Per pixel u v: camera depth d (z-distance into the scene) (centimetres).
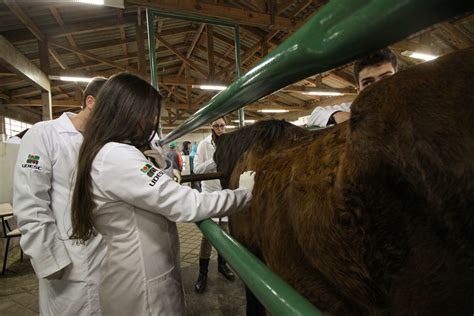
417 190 32
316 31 28
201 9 411
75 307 107
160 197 72
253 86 44
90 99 121
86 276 108
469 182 28
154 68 217
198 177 127
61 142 114
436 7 19
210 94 1087
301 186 55
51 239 102
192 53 896
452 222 31
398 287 39
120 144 78
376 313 45
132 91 81
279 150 92
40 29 499
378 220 38
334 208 43
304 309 33
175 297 88
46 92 491
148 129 90
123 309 80
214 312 187
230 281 229
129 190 73
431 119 30
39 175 105
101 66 749
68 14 494
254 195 87
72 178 111
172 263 89
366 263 41
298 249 63
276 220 70
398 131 32
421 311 40
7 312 209
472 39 584
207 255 213
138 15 553
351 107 38
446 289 37
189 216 72
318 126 138
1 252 319
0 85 584
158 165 97
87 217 77
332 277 50
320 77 862
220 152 142
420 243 35
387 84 35
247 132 126
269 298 39
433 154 30
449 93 30
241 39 736
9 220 349
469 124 28
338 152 47
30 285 251
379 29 23
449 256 34
